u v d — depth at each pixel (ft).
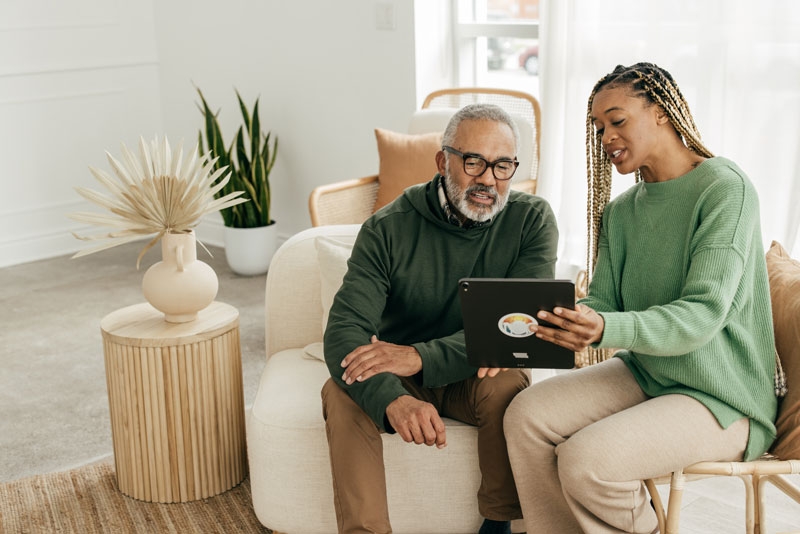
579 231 11.11
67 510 7.52
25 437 8.95
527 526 6.12
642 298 5.94
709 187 5.58
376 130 10.96
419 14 12.16
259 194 13.73
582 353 8.56
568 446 5.56
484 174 6.22
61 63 14.94
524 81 12.35
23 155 14.80
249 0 14.21
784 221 9.46
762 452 5.66
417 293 6.53
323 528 6.71
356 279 6.45
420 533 6.76
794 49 9.10
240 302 12.80
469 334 5.47
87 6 15.08
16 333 11.81
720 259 5.36
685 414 5.53
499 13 12.35
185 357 7.27
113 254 15.39
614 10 10.27
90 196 7.20
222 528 7.21
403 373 6.04
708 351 5.58
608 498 5.49
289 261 7.72
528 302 5.26
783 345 5.85
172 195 7.13
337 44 13.17
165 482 7.52
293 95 14.05
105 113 15.64
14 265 14.88
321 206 10.44
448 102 11.84
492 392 6.24
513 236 6.53
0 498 7.73
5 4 14.21
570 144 10.88
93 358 10.94
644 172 5.93
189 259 7.39
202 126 15.65
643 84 5.69
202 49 15.20
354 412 6.05
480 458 6.37
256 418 6.70
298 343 7.81
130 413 7.41
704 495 7.59
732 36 9.41
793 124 9.23
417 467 6.60
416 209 6.55
